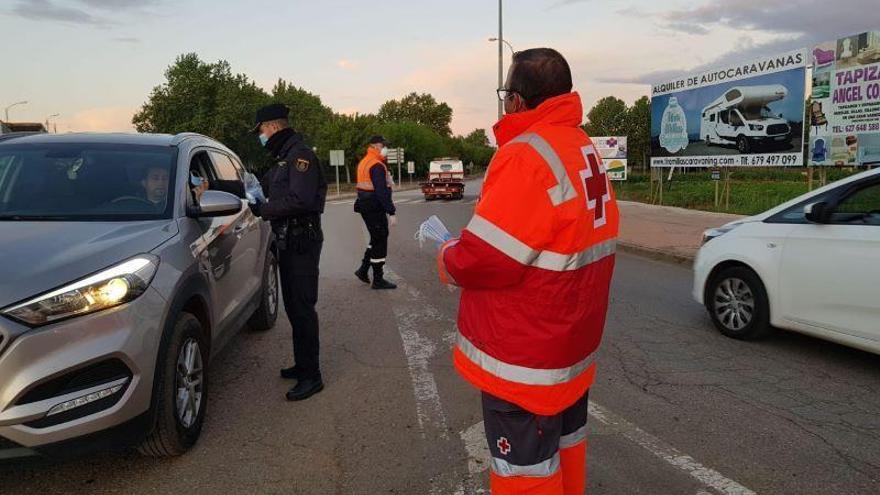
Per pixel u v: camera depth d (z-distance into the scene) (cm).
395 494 318
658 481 328
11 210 383
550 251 204
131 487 325
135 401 310
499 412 224
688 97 1978
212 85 5938
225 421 405
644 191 2616
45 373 282
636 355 535
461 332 231
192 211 413
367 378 481
